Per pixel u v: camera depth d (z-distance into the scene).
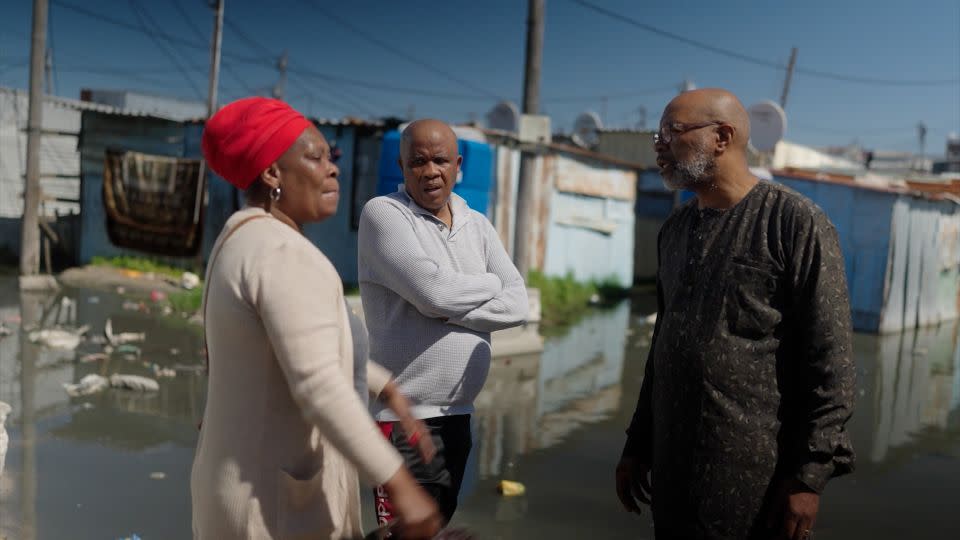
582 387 7.17
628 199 15.45
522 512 4.13
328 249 12.51
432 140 2.88
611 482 4.66
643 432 2.71
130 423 5.38
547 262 13.52
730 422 2.23
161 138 14.43
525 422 5.93
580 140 21.56
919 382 8.28
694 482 2.29
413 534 1.64
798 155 21.19
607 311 12.56
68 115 19.28
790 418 2.27
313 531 1.79
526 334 8.70
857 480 4.90
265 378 1.73
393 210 2.87
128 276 13.41
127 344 8.05
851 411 2.16
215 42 13.95
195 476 1.82
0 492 4.06
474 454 5.11
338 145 12.30
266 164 1.79
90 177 14.75
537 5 9.38
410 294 2.78
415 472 2.79
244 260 1.69
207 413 1.80
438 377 2.83
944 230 13.92
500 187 12.05
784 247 2.19
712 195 2.36
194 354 7.72
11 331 8.40
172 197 13.81
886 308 11.93
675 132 2.35
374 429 1.64
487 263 3.13
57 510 3.87
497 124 13.59
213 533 1.77
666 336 2.39
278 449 1.75
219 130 1.79
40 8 11.88
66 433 5.10
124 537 3.60
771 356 2.24
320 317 1.66
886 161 38.53
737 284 2.24
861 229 11.98
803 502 2.16
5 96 18.30
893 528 4.10
